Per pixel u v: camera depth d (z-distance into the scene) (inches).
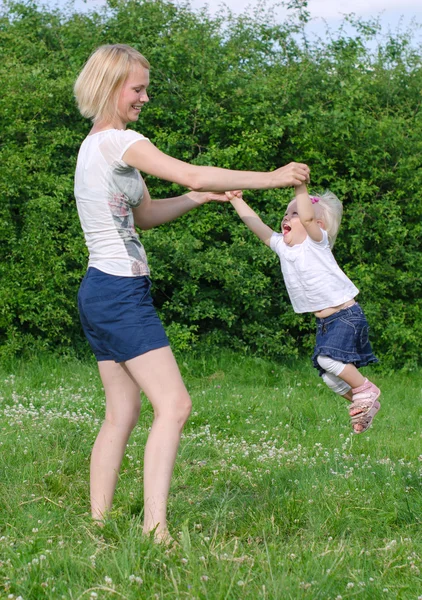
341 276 167.6
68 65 408.5
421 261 408.5
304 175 143.5
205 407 291.0
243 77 408.8
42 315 354.0
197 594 113.2
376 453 235.5
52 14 433.1
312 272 166.2
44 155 370.0
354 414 166.2
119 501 165.2
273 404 306.5
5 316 354.6
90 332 150.0
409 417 301.7
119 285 142.6
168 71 391.5
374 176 406.0
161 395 141.7
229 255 383.6
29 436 213.5
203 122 394.3
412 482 189.8
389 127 407.5
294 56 444.1
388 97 445.1
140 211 161.2
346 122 397.7
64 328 372.8
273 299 404.8
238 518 156.8
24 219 362.6
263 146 388.8
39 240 354.0
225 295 393.7
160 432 140.2
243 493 178.5
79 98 149.8
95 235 144.9
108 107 147.9
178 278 389.4
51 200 353.7
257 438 253.8
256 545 137.1
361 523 158.9
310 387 356.5
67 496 169.9
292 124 389.7
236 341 394.3
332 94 414.3
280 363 395.9
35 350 361.4
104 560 126.6
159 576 123.0
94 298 143.9
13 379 321.1
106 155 142.6
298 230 169.3
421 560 138.2
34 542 133.1
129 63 147.5
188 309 387.2
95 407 274.5
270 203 395.5
